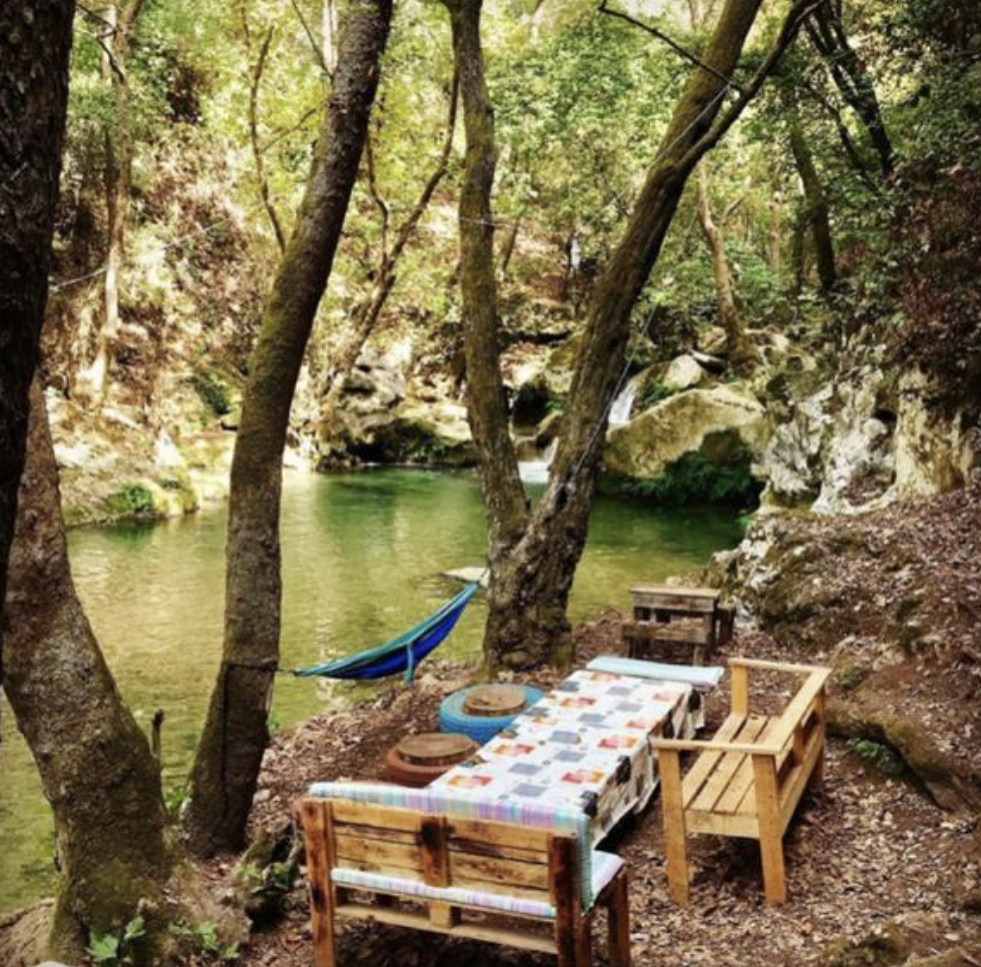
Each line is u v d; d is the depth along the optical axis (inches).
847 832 203.2
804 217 598.2
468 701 255.0
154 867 173.2
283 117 673.0
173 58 804.0
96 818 170.7
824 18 474.3
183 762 300.4
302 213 204.4
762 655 306.8
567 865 144.5
